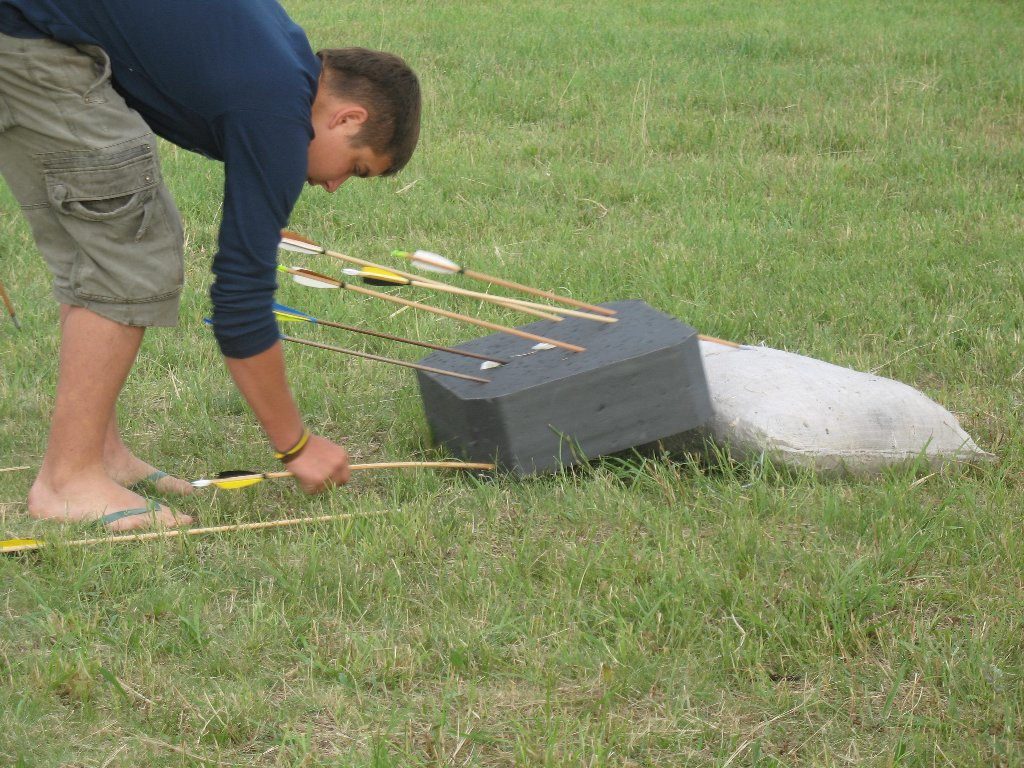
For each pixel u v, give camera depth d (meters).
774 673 3.19
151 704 2.97
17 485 4.13
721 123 9.36
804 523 3.93
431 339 5.52
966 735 2.91
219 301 3.25
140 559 3.58
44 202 3.60
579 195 7.75
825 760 2.83
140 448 4.52
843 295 5.89
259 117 3.10
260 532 3.83
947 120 9.39
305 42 3.34
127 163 3.46
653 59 11.20
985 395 4.89
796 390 4.31
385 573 3.56
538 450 4.07
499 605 3.40
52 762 2.78
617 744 2.89
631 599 3.44
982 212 7.22
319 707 3.01
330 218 7.29
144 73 3.26
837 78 10.67
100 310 3.66
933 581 3.56
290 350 5.35
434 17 13.34
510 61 11.22
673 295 5.95
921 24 13.19
